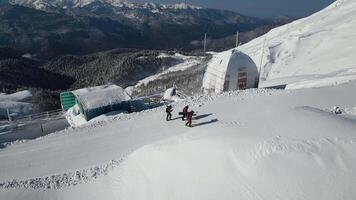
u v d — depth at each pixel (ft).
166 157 57.67
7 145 88.69
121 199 57.47
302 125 56.44
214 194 48.32
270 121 60.80
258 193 45.65
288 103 82.23
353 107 78.02
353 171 45.50
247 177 48.06
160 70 607.37
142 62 621.31
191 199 49.78
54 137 90.22
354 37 205.87
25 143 88.79
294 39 237.66
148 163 60.03
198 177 51.52
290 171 46.80
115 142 80.59
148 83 372.38
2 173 71.15
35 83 528.63
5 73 518.37
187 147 57.06
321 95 88.38
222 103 89.20
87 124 99.04
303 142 50.90
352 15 258.98
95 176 65.87
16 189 63.21
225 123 65.00
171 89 152.66
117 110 118.93
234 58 115.85
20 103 293.43
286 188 44.96
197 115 81.82
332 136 51.75
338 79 113.39
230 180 48.67
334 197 42.73
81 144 82.33
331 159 47.55
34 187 63.82
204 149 54.65
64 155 77.41
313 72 174.19
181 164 54.85
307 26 285.02
